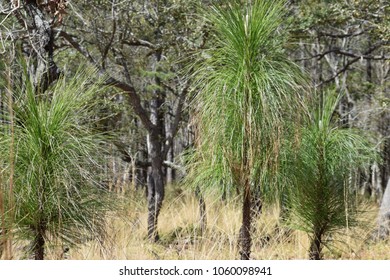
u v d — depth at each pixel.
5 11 6.60
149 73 12.69
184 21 10.84
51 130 4.52
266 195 5.34
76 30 11.32
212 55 5.28
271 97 4.67
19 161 4.48
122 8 10.74
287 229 7.57
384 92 17.02
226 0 6.45
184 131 17.06
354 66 22.97
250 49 4.77
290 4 12.33
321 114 6.00
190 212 11.61
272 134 4.70
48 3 6.20
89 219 4.67
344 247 7.93
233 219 7.61
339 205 5.82
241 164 4.85
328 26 13.66
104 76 5.43
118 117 12.41
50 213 4.52
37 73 5.78
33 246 4.69
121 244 6.86
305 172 5.61
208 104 4.84
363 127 15.46
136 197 7.57
